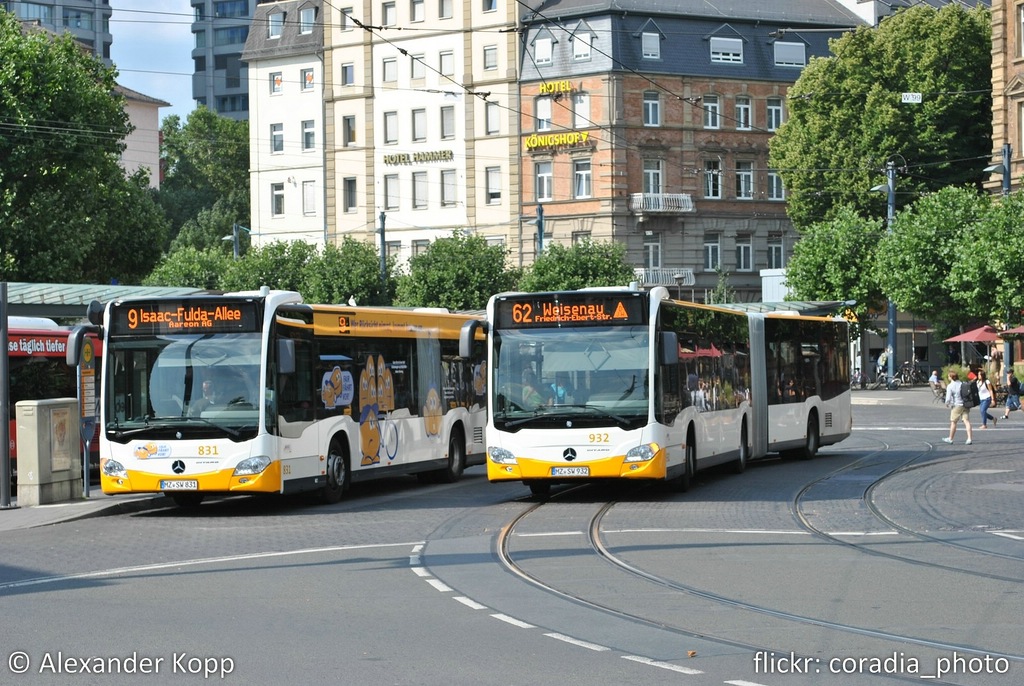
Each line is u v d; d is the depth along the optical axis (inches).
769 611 476.7
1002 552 628.7
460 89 3240.7
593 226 3100.4
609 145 3065.9
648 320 870.4
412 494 992.9
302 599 508.4
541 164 3171.8
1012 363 2486.5
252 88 3563.0
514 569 584.7
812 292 2842.0
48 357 1176.8
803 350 1257.4
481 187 3238.2
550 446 865.5
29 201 2091.5
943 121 2874.0
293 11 3531.0
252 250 3009.4
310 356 884.6
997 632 436.5
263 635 434.3
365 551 653.9
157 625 454.6
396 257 3115.2
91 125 2145.7
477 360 1162.6
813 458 1272.1
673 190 3129.9
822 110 2970.0
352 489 1055.6
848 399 1370.6
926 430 1727.4
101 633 440.1
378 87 3378.4
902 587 529.0
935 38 2851.9
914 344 3380.9
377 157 3383.4
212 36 6122.1
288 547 676.1
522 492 993.5
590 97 3080.7
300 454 862.5
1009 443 1441.9
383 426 980.6
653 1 3120.1
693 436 953.5
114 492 839.1
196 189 4626.0
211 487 824.3
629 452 857.5
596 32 3075.8
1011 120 2566.4
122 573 586.9
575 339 875.4
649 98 3100.4
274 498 973.2
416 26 3304.6
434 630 442.6
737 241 3213.6
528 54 3159.5
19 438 903.7
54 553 663.8
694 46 3147.1
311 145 3491.6
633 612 476.4
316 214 3486.7
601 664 387.9
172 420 831.1
